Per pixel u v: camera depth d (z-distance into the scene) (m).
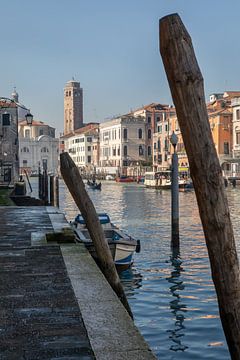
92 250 10.95
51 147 126.25
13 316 4.89
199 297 10.69
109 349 3.98
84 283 6.18
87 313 4.93
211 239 3.43
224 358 7.31
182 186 61.25
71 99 158.50
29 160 124.56
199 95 3.29
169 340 8.09
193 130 3.30
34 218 14.47
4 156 50.47
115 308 5.09
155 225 25.47
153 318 9.27
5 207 18.70
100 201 45.94
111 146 103.75
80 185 7.61
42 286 6.06
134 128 98.69
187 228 23.59
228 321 3.47
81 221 17.00
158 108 100.94
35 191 60.72
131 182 91.88
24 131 128.12
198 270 13.54
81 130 140.62
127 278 12.57
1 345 4.13
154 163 91.94
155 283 12.02
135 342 4.13
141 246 17.94
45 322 4.70
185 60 3.28
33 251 8.59
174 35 3.29
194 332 8.45
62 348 4.04
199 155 3.32
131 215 31.73
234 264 3.44
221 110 69.06
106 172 103.00
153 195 54.88
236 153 67.12
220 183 3.37
